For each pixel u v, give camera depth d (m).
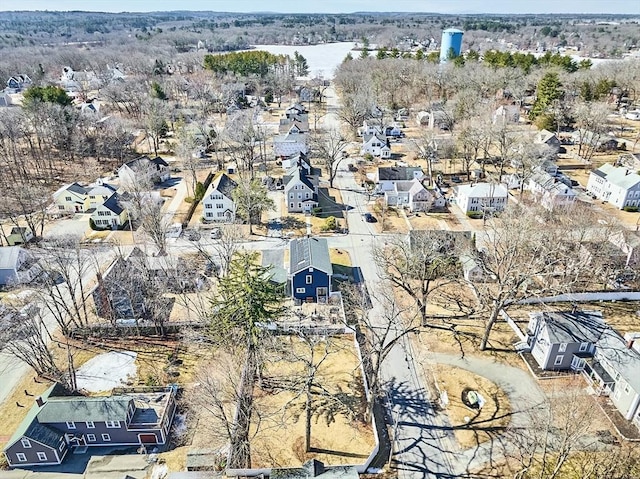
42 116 102.06
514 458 35.78
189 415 39.91
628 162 94.50
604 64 162.62
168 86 160.12
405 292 56.41
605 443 36.47
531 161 82.56
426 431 38.47
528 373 44.03
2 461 36.31
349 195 85.88
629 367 39.19
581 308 52.97
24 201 80.12
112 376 44.16
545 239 55.31
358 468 35.16
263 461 36.00
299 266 53.72
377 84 143.12
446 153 95.25
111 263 59.88
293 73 199.38
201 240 69.31
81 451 37.22
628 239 59.25
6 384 43.19
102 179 91.31
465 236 61.72
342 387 42.94
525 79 139.50
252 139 98.62
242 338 41.28
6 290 56.97
